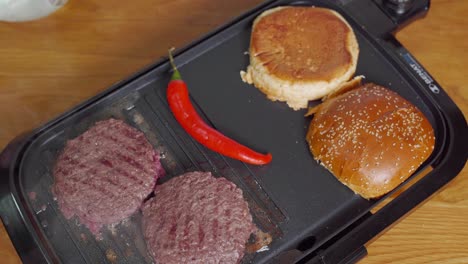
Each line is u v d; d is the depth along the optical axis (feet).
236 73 2.28
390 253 2.16
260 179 2.12
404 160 2.06
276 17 2.28
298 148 2.17
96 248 2.02
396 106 2.13
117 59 2.50
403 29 2.51
